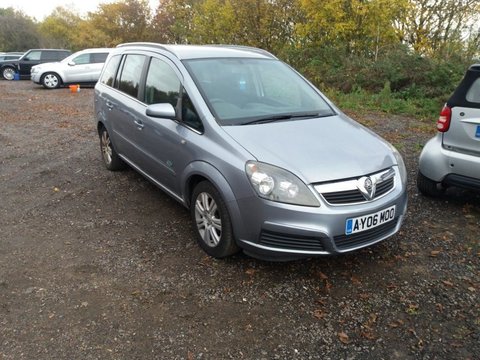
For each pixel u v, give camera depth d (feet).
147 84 15.46
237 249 11.65
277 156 10.67
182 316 9.84
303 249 10.43
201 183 12.00
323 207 10.18
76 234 13.69
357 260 12.07
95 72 60.80
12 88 59.72
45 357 8.64
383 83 38.88
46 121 32.96
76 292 10.69
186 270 11.61
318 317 9.83
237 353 8.79
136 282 11.09
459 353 8.80
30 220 14.74
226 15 58.03
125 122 16.55
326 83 42.80
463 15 46.83
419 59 38.81
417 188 16.72
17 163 21.38
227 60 14.51
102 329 9.43
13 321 9.67
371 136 12.71
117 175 19.25
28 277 11.32
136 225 14.28
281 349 8.91
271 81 14.52
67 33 165.17
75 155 22.62
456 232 13.65
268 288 10.85
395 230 11.69
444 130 14.73
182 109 13.10
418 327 9.53
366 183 10.66
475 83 14.01
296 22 55.16
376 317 9.84
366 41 47.32
